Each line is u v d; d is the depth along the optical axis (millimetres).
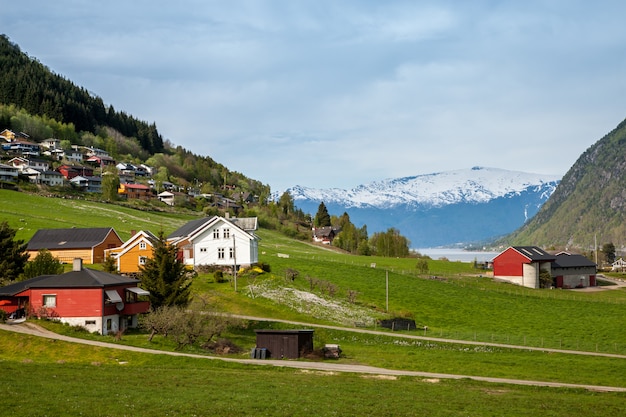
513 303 115188
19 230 134750
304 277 115500
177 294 77875
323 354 67438
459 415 42844
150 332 72562
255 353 66000
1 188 197250
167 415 38344
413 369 62188
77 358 57781
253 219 122875
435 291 118938
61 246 114438
